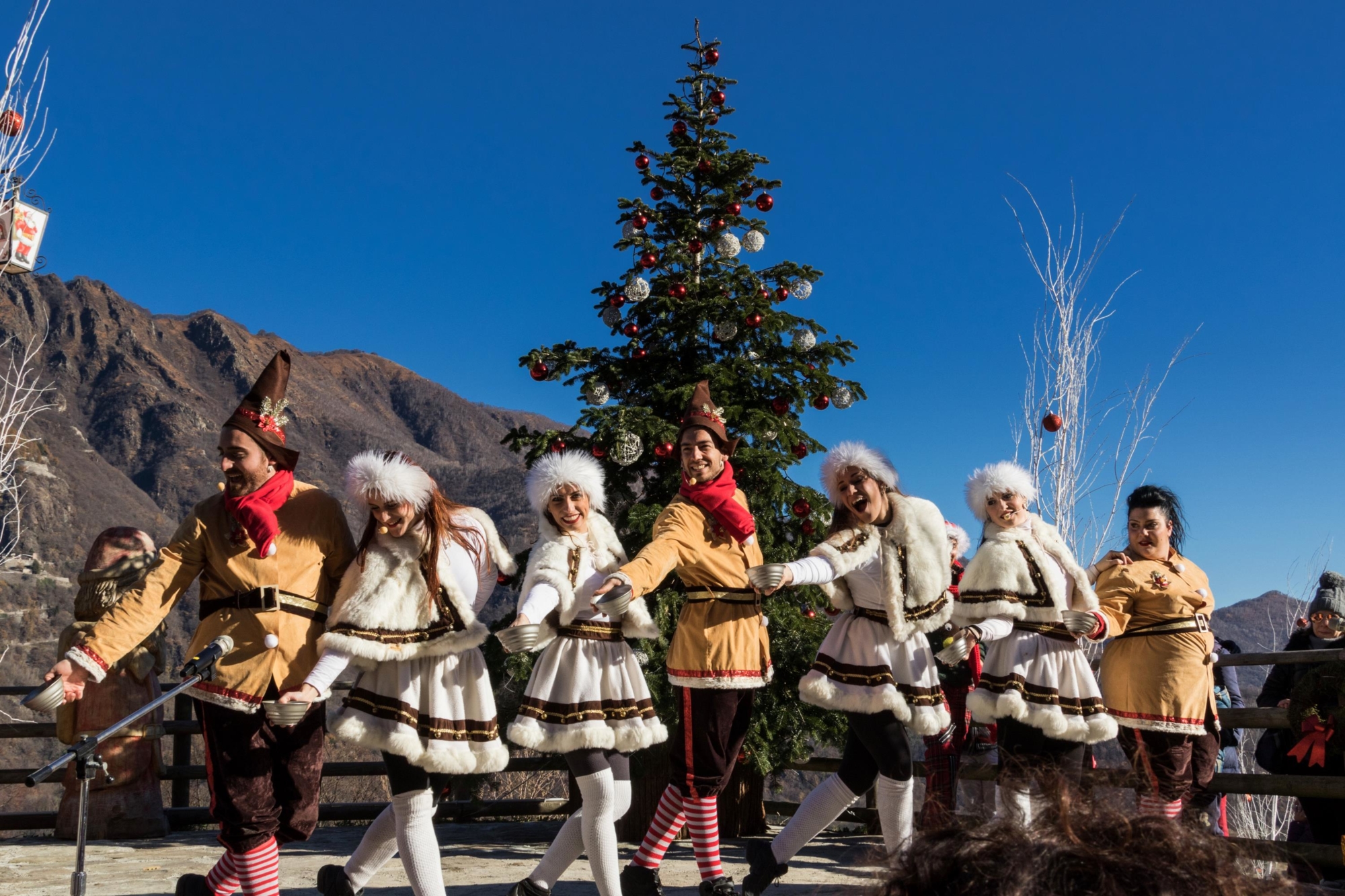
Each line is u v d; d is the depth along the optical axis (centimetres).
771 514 679
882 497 437
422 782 378
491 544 396
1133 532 527
